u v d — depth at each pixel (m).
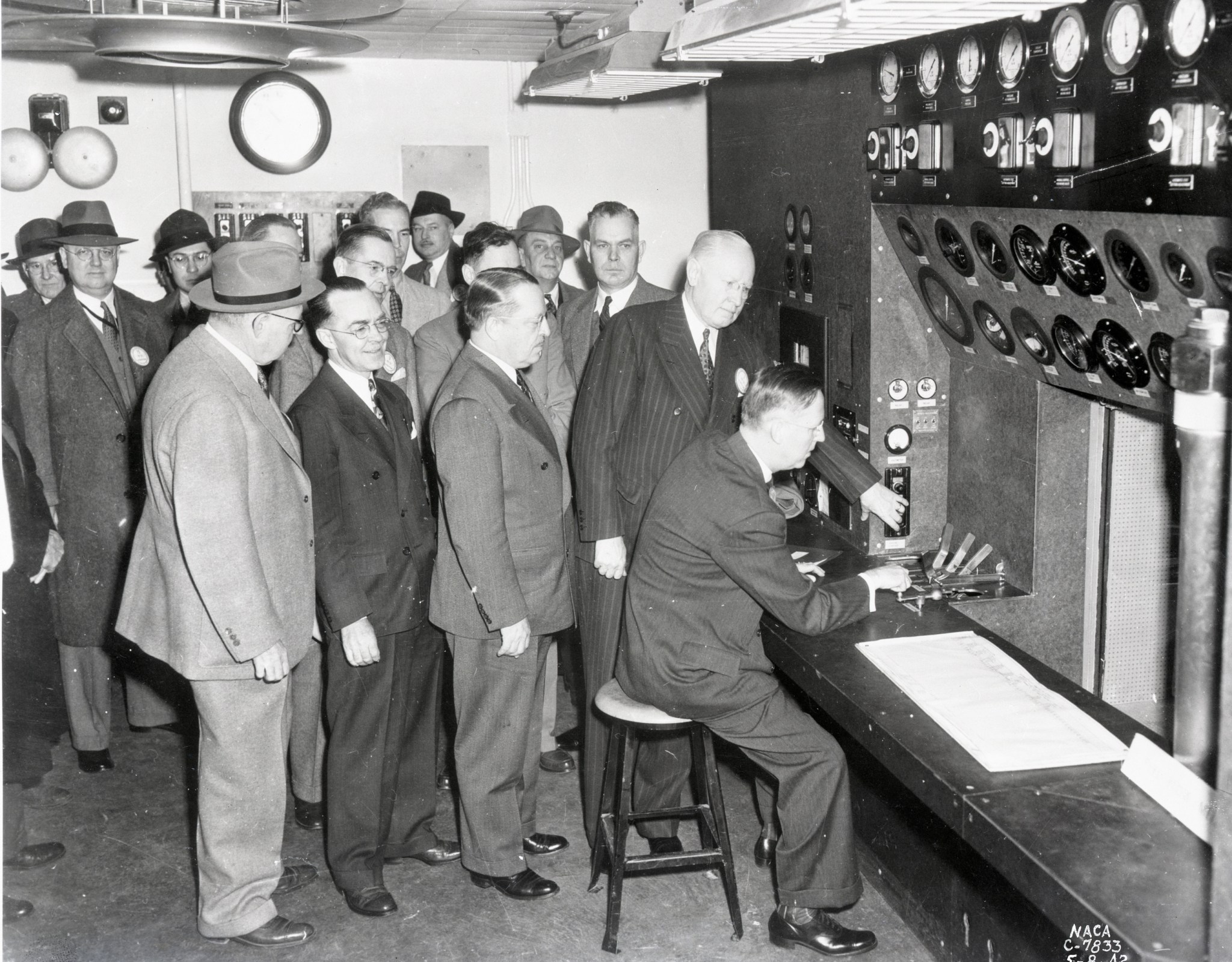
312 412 3.04
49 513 3.61
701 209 6.62
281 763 3.01
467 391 3.05
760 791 3.49
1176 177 2.21
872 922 3.17
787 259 4.53
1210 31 2.07
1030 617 3.71
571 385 4.06
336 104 6.07
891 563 3.96
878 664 2.89
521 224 4.95
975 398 3.89
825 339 4.25
